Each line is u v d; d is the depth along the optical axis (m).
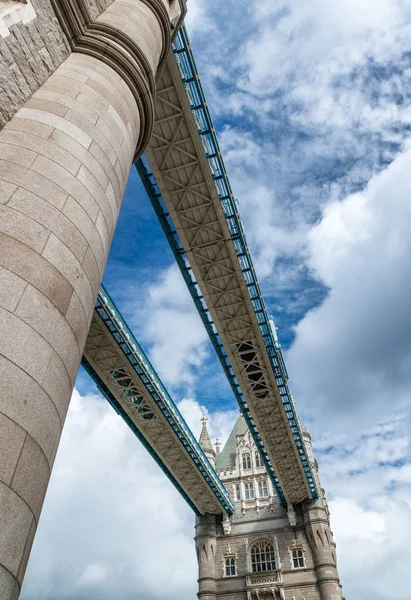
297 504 63.00
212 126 27.83
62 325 6.26
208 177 29.20
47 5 10.33
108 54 11.07
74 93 9.38
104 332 36.12
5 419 4.96
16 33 9.05
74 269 6.83
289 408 46.94
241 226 32.34
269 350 40.75
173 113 26.73
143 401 43.88
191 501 61.97
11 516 4.66
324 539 58.00
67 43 10.98
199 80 26.02
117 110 10.08
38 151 7.61
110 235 8.55
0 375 5.11
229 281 35.53
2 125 8.36
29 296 5.86
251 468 70.44
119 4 13.44
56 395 5.84
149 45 12.72
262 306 37.38
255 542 61.75
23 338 5.54
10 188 6.73
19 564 4.67
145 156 28.48
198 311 39.72
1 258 5.89
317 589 55.09
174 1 16.78
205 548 61.88
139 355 39.53
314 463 71.00
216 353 43.22
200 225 31.92
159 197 31.98
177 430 48.03
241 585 58.12
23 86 9.14
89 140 8.66
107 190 8.56
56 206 7.05
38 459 5.27
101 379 41.19
